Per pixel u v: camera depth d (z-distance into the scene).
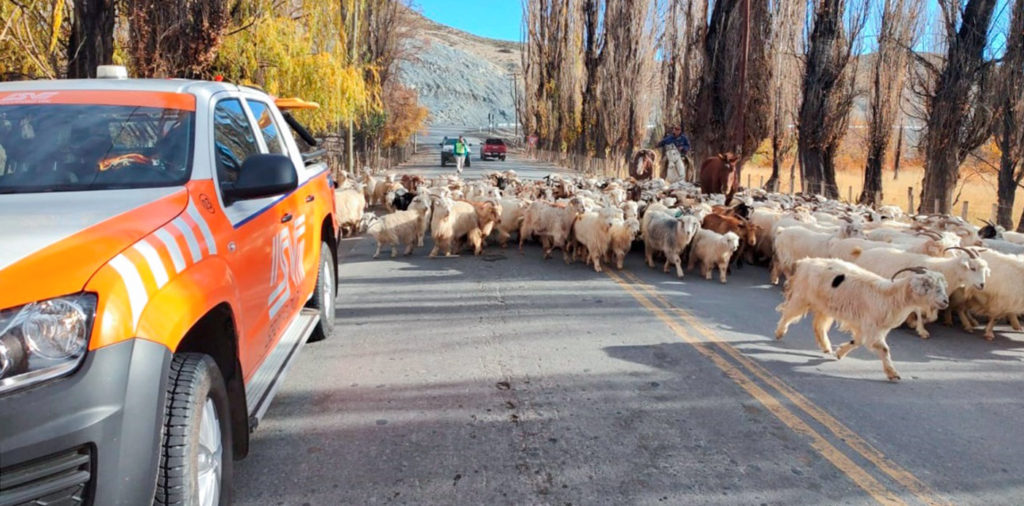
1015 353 7.15
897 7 23.17
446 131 128.50
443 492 3.99
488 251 13.46
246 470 4.23
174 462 2.75
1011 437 4.92
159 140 3.85
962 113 17.39
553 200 14.38
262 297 4.19
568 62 53.41
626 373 6.16
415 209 12.82
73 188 3.45
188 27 12.63
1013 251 9.77
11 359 2.25
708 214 12.76
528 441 4.69
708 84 25.30
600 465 4.36
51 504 2.30
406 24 46.53
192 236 3.23
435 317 8.15
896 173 36.22
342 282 10.28
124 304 2.55
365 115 29.27
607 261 12.33
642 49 40.47
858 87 24.42
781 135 30.66
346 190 15.77
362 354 6.64
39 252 2.55
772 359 6.71
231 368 3.56
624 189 18.78
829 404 5.50
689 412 5.26
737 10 24.30
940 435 4.93
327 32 20.34
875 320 6.18
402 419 5.04
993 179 32.91
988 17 16.88
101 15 10.36
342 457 4.42
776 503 3.92
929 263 7.90
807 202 17.25
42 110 3.94
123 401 2.45
